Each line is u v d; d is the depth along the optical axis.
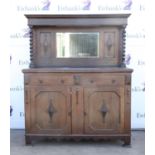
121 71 3.01
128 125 3.10
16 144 3.24
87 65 3.38
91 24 3.17
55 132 3.12
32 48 3.30
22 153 2.96
